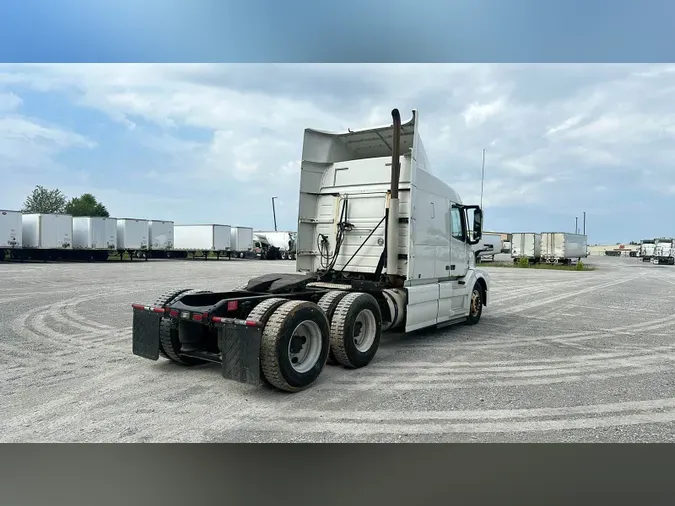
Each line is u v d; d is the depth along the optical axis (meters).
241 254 54.91
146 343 6.21
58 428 4.33
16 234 32.50
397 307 7.36
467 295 9.62
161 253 52.72
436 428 4.41
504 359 7.05
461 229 9.52
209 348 6.26
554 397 5.30
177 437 4.18
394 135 7.35
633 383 5.88
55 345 7.56
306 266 8.51
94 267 29.14
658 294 17.56
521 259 45.00
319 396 5.26
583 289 19.53
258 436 4.21
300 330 5.53
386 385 5.69
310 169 8.52
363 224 8.01
